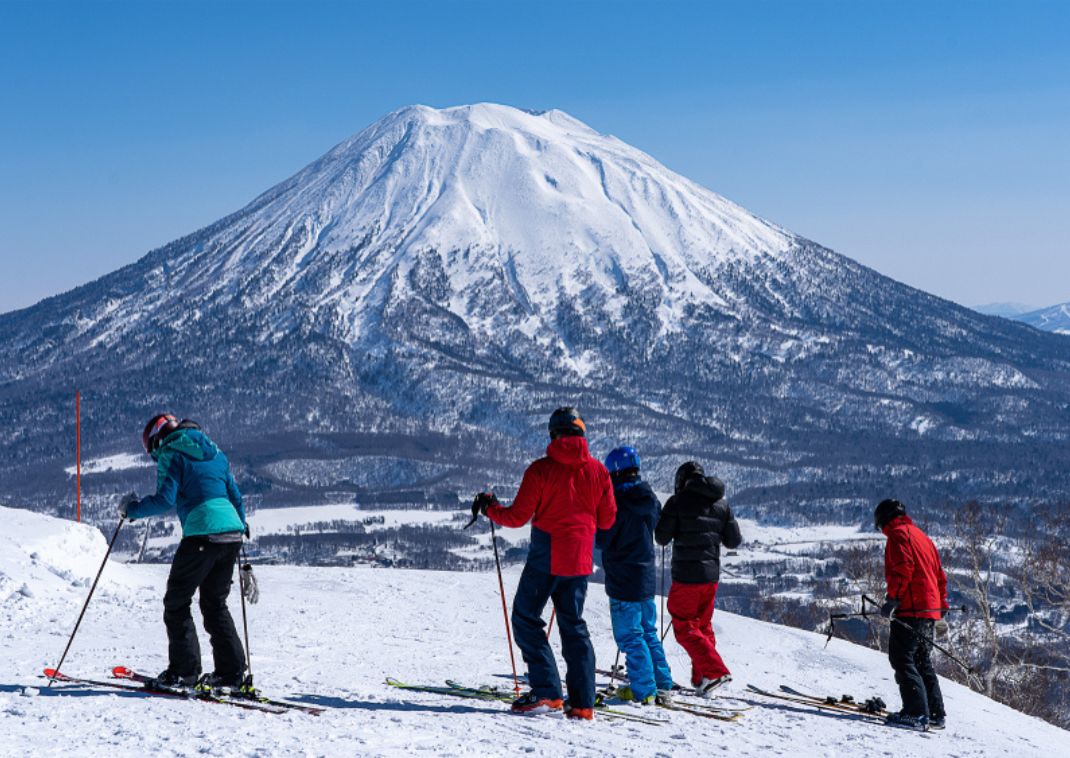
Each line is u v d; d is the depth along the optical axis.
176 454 6.23
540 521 6.48
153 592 13.60
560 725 6.23
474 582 16.92
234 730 5.23
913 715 8.26
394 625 12.18
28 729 4.87
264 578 15.86
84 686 6.22
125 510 6.22
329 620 12.10
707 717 7.31
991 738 8.44
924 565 8.40
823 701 8.83
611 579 7.45
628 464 7.47
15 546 12.97
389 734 5.48
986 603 27.02
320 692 6.89
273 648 9.52
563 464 6.42
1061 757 8.27
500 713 6.51
